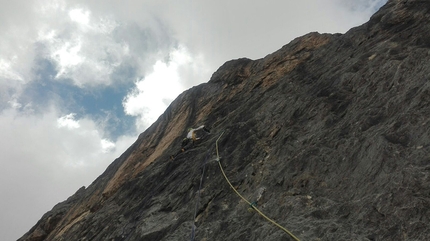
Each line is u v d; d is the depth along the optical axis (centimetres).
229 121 1361
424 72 801
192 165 1180
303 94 1166
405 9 1177
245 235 698
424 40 958
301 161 830
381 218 569
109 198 1559
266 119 1173
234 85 1747
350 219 607
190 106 1888
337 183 727
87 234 1305
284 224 659
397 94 823
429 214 520
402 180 594
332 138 852
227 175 977
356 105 927
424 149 629
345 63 1178
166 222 940
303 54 1555
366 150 729
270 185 830
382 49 1050
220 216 833
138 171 1622
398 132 706
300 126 1012
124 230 1077
